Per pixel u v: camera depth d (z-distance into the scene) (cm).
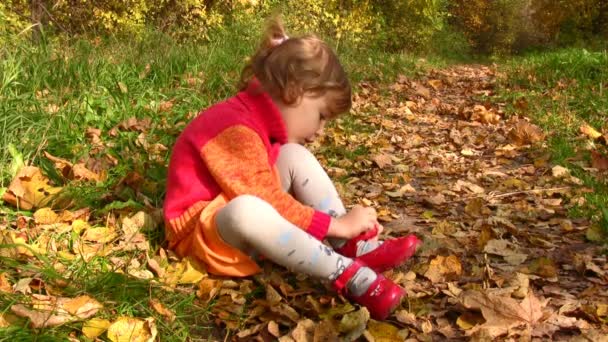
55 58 495
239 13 1046
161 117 436
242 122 236
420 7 1559
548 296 235
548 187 371
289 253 218
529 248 279
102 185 305
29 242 247
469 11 2555
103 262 234
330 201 247
